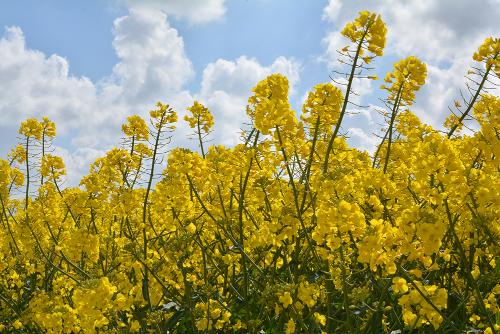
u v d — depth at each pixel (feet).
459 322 3.18
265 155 3.38
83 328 2.72
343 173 2.97
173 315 3.42
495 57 3.44
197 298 3.49
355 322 3.10
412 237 2.27
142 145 3.95
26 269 4.54
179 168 3.27
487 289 3.29
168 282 3.46
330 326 2.97
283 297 2.65
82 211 3.92
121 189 3.78
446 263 3.28
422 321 2.39
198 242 3.40
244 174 3.54
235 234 3.86
